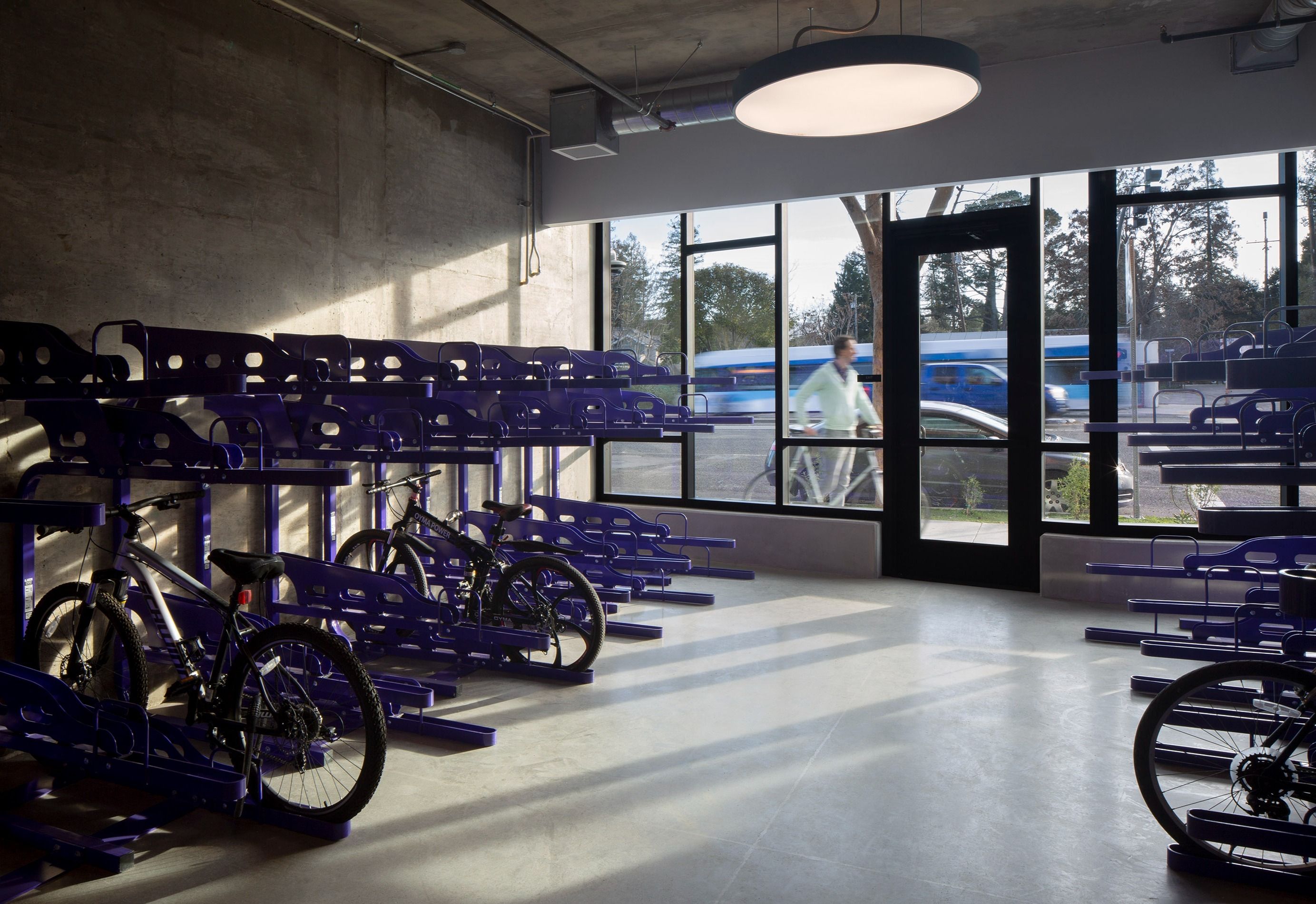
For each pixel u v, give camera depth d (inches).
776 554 259.9
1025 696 151.0
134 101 148.0
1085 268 223.5
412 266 211.3
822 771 121.6
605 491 289.9
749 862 97.7
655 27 192.9
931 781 118.0
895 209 244.2
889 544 250.4
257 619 137.4
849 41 130.0
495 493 235.5
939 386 242.4
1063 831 104.3
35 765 126.0
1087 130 207.5
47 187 135.7
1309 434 113.2
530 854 99.6
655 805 111.8
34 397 118.5
